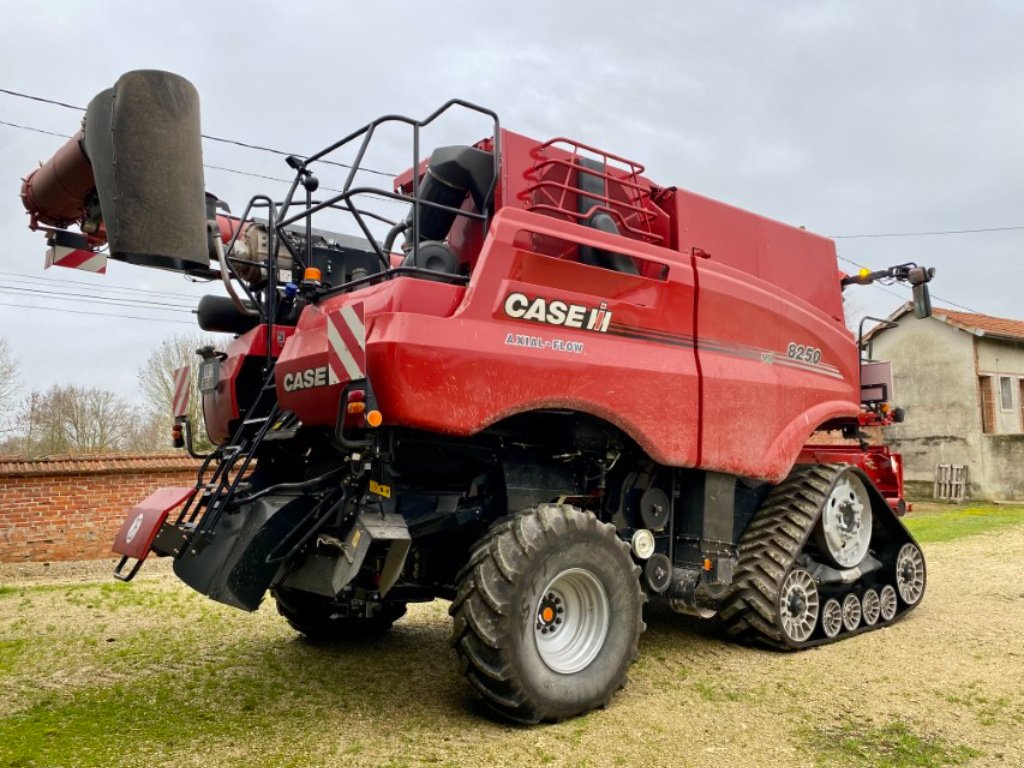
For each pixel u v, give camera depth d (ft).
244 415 17.19
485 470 15.48
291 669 16.52
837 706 14.17
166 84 13.35
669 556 17.56
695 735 12.71
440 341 12.73
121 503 36.81
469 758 11.68
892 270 23.21
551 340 14.17
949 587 25.84
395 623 21.09
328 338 13.19
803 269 20.94
